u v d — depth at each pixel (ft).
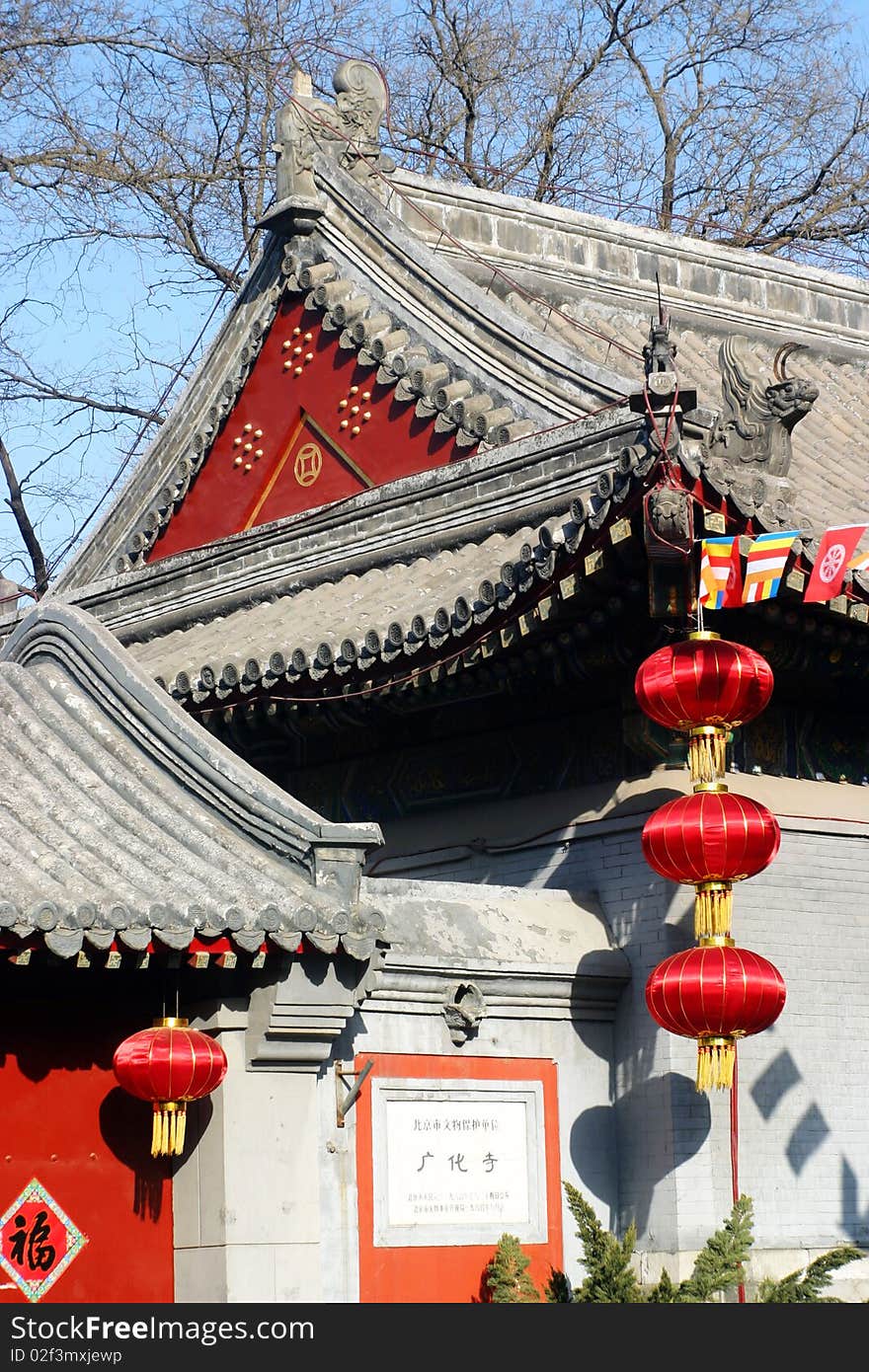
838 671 42.98
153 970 34.09
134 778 36.40
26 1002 33.27
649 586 37.70
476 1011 38.78
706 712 36.29
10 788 35.55
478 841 45.19
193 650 49.83
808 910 43.16
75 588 57.47
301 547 50.78
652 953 41.32
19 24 82.38
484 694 43.50
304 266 52.34
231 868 34.12
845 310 68.69
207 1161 33.76
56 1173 33.06
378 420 50.24
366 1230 36.29
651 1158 40.47
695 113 101.04
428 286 49.98
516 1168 39.22
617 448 43.70
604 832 42.57
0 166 82.12
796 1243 41.04
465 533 46.91
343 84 55.47
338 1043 36.65
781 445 36.91
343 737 48.88
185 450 55.47
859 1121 42.96
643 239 63.05
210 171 88.63
